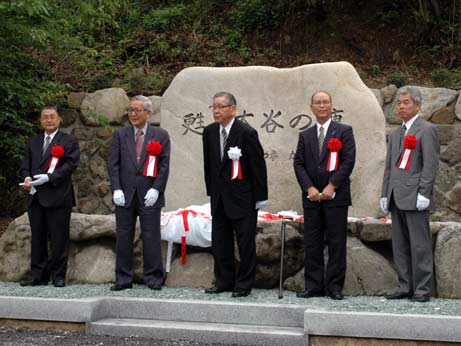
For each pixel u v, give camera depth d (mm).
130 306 5324
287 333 4781
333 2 11852
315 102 5684
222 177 5633
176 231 6207
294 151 7488
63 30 8797
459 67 10680
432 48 11070
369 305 5148
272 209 7465
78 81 10266
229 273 5773
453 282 5621
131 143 6020
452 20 11312
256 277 6020
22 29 7559
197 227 6156
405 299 5480
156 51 11695
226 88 7746
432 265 5645
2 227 8578
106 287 6090
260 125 7613
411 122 5504
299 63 11172
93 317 5191
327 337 4703
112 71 11023
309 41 11555
